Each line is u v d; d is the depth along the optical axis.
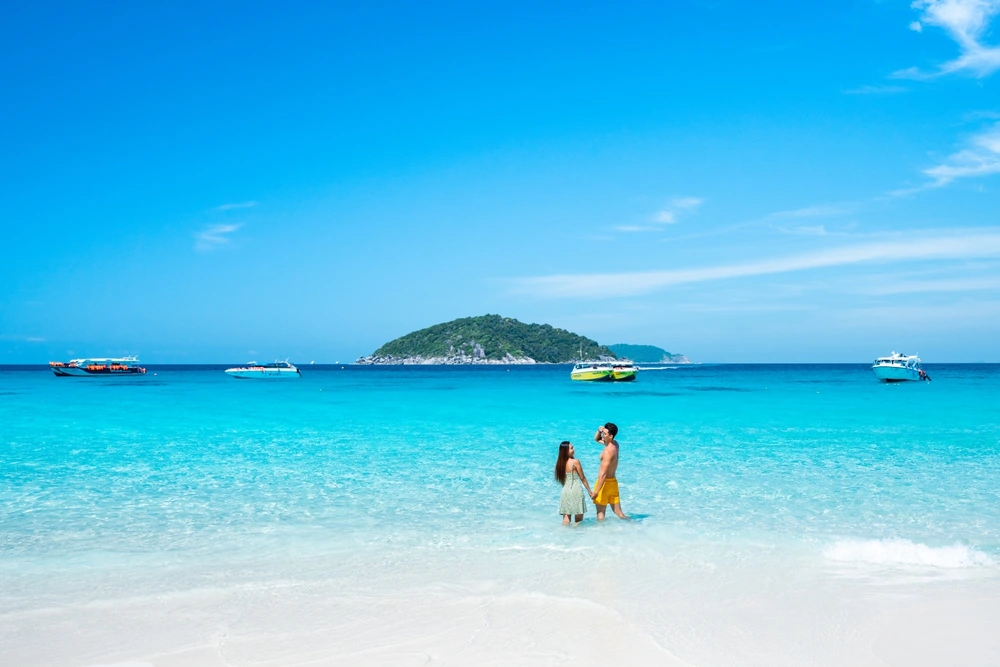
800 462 15.37
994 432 21.55
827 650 5.24
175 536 9.01
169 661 5.11
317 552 8.21
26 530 9.34
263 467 14.95
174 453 17.17
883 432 21.70
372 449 17.98
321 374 144.12
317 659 5.13
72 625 5.87
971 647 5.27
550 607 6.24
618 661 5.06
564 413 30.80
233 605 6.36
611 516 10.09
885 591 6.64
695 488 12.31
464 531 9.26
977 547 8.39
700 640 5.45
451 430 23.16
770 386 66.75
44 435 21.44
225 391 56.91
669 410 32.66
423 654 5.21
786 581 6.98
